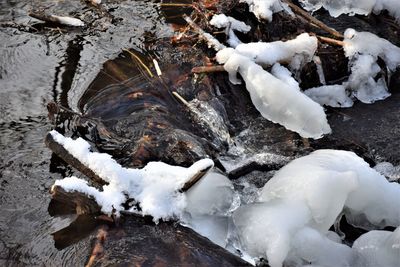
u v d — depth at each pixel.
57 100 7.17
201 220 5.55
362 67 7.61
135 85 7.26
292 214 5.34
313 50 7.40
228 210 5.76
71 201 5.45
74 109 6.99
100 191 5.61
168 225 5.38
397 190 5.75
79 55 7.99
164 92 7.14
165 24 8.52
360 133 7.00
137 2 9.14
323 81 7.61
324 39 7.77
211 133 6.79
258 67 7.02
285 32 7.88
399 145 6.79
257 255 5.30
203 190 5.61
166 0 9.12
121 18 8.77
